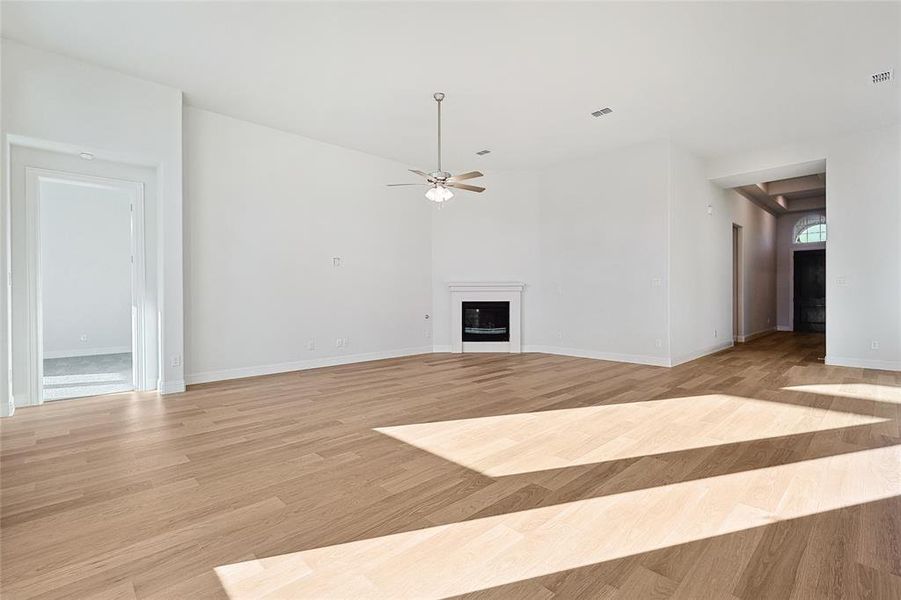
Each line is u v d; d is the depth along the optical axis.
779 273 11.02
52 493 2.31
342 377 5.43
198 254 5.09
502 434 3.25
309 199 6.07
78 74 4.02
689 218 6.61
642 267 6.29
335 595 1.53
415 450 2.94
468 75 4.26
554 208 7.35
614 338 6.61
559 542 1.86
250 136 5.50
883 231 5.56
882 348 5.59
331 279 6.33
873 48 3.73
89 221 7.74
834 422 3.46
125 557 1.75
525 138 6.00
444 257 7.77
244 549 1.81
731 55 3.85
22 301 4.03
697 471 2.57
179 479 2.49
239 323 5.42
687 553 1.77
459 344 7.63
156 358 4.76
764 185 8.93
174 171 4.58
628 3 3.17
